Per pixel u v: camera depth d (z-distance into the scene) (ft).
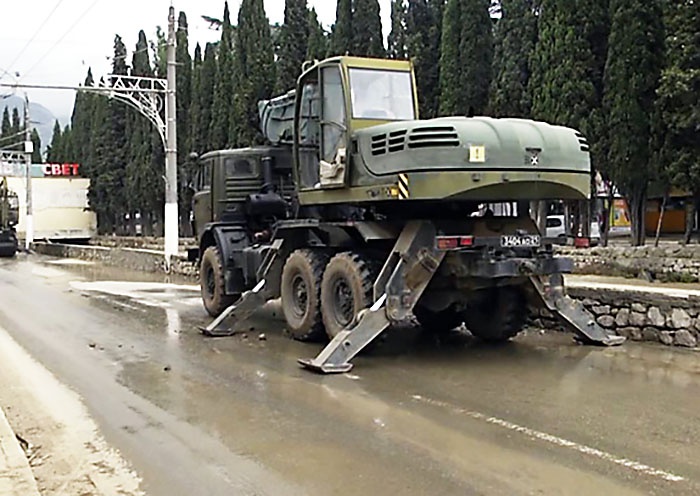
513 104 74.33
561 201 30.22
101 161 168.96
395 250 29.09
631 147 58.65
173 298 53.83
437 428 20.04
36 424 21.56
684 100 53.83
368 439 19.25
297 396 23.90
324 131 32.14
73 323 41.63
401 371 27.35
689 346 30.96
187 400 23.76
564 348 31.45
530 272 28.68
